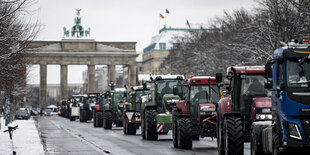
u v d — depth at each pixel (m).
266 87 29.52
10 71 58.81
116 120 95.12
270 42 89.81
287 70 27.23
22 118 169.50
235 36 123.56
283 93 27.00
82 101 155.00
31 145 48.66
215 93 46.06
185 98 46.22
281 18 87.25
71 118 152.88
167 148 47.06
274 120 28.67
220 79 35.91
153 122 58.38
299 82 26.88
